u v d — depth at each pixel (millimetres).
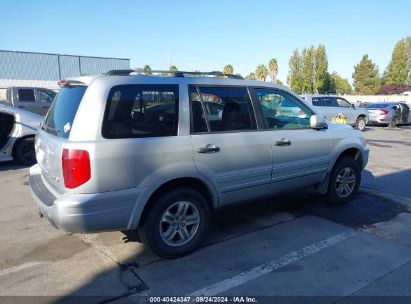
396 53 74625
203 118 3852
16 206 5484
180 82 3762
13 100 15266
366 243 4160
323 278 3396
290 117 4738
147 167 3426
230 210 5242
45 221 4848
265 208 5340
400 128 19312
